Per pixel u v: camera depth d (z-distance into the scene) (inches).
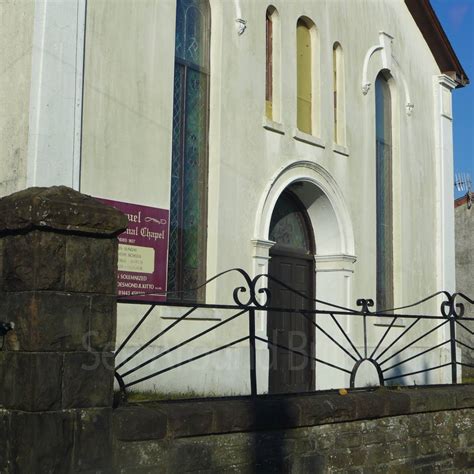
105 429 203.8
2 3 326.6
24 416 190.9
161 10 368.5
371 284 495.8
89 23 333.4
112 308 208.8
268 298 267.1
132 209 346.3
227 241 394.9
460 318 353.7
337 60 493.4
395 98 546.0
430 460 304.3
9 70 319.0
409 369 517.7
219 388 379.6
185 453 219.9
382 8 537.3
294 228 476.1
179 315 362.0
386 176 540.4
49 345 194.4
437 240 571.2
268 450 243.1
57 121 312.0
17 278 198.2
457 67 594.9
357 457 273.6
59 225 197.0
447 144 588.1
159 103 363.6
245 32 417.1
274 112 436.8
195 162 392.8
